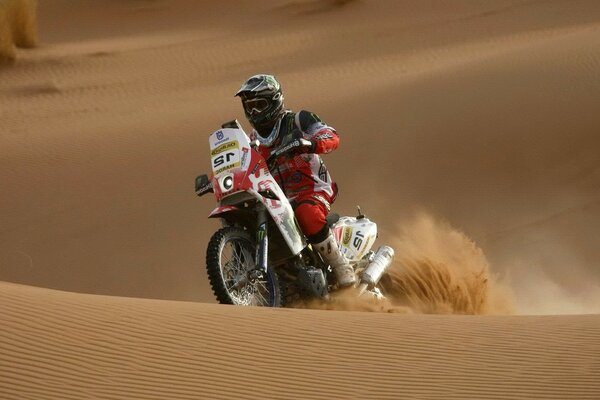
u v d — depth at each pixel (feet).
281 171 79.51
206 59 317.42
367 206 153.69
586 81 190.39
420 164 165.48
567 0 354.95
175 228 155.33
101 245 152.05
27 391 45.19
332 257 80.38
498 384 49.96
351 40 325.21
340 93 217.56
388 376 51.21
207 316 59.88
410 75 232.12
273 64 302.45
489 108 181.88
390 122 183.21
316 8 383.04
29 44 339.57
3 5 332.19
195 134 199.82
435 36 317.42
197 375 49.78
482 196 154.10
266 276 76.33
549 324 61.26
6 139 213.46
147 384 47.80
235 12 409.08
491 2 366.84
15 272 146.30
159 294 138.10
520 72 199.11
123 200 167.32
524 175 159.02
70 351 50.72
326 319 61.46
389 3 382.22
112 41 362.33
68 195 171.83
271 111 77.97
